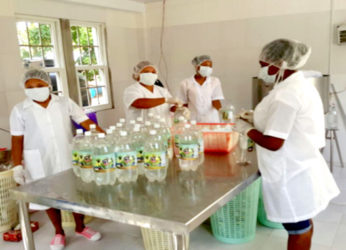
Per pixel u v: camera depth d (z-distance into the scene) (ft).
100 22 15.23
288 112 5.15
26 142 7.86
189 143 5.78
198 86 12.16
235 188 4.95
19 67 11.62
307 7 13.24
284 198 5.57
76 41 14.62
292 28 13.69
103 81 15.94
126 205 4.47
